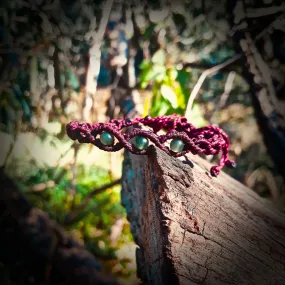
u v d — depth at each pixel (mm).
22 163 405
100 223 420
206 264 129
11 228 326
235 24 323
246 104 431
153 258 148
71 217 396
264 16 319
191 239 131
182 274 122
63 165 418
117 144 143
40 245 327
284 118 318
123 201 220
